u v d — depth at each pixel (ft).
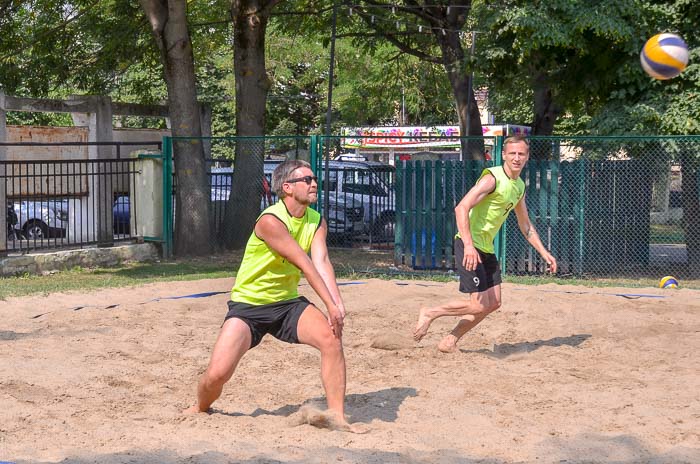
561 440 17.40
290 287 18.65
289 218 17.78
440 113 125.49
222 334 18.52
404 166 49.93
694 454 16.37
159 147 58.18
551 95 68.74
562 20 47.34
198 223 56.49
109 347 27.58
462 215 24.11
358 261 54.13
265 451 16.38
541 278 46.65
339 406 18.22
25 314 34.06
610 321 32.50
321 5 72.02
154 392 21.93
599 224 48.83
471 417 19.22
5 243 48.26
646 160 48.60
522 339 29.66
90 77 71.46
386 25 71.97
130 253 53.98
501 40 50.14
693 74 46.60
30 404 20.30
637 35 47.37
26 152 53.11
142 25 66.39
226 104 137.28
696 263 49.37
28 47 68.03
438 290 40.91
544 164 48.01
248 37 58.49
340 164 65.31
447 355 26.45
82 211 56.39
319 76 120.88
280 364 25.21
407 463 15.74
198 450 16.40
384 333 28.30
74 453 16.21
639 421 18.84
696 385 22.58
